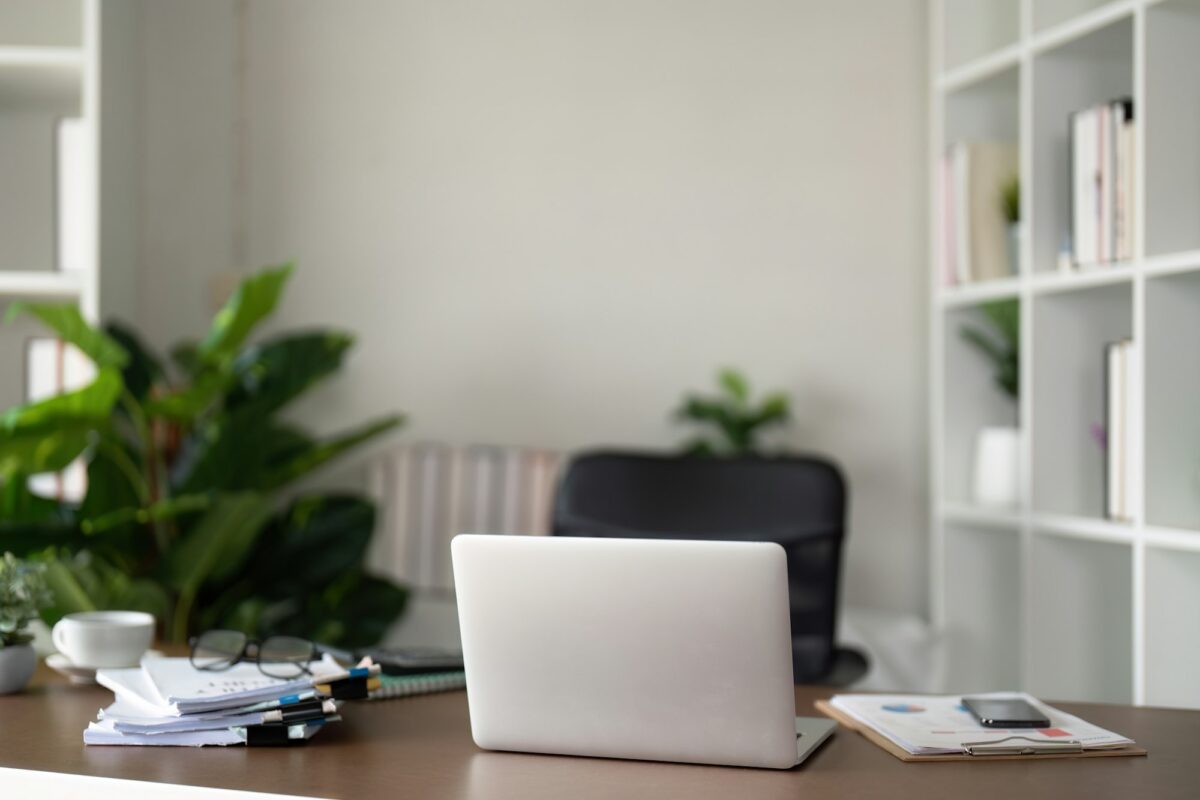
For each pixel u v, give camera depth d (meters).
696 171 3.58
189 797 1.12
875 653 2.86
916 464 3.57
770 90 3.58
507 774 1.19
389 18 3.59
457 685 1.61
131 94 3.37
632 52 3.58
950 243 2.91
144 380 3.13
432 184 3.59
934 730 1.33
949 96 2.96
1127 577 2.62
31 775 1.17
